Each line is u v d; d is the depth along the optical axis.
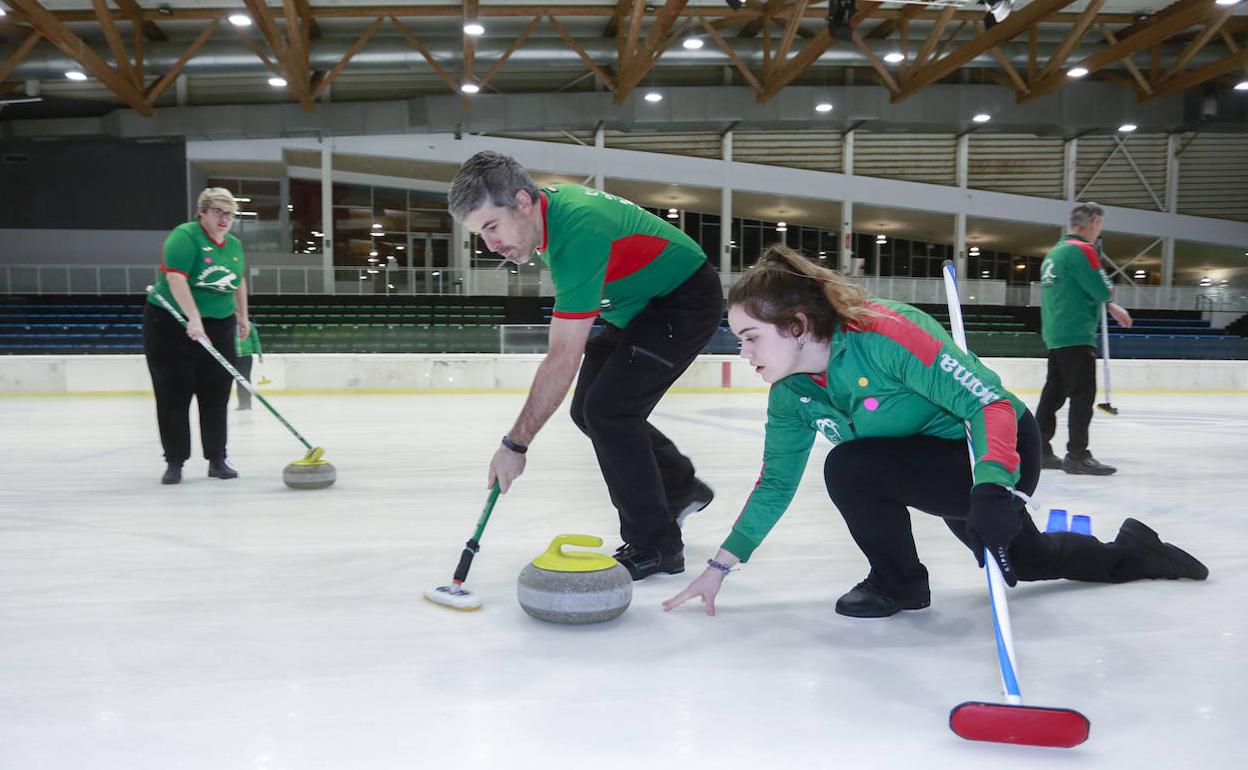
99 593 1.75
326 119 15.33
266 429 5.22
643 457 1.85
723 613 1.63
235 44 13.60
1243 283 17.48
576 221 1.55
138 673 1.30
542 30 14.16
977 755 1.04
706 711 1.16
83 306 14.11
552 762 1.01
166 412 3.15
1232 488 3.20
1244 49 14.01
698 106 15.67
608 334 1.97
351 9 12.81
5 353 12.52
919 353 1.25
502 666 1.33
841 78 16.31
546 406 1.58
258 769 0.99
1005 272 21.55
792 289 1.26
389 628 1.52
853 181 17.33
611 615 1.53
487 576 1.91
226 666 1.33
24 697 1.20
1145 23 14.11
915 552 1.61
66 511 2.65
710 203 18.16
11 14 12.03
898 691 1.24
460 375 8.59
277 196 16.89
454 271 14.60
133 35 13.62
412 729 1.10
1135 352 11.95
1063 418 6.30
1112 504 2.86
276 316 14.09
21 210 15.53
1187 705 1.20
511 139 16.36
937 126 16.42
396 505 2.80
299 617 1.59
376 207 17.89
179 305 2.99
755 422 5.85
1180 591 1.77
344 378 8.38
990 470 1.16
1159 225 17.98
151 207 15.70
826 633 1.51
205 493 2.99
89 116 15.45
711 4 13.73
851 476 1.50
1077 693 1.24
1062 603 1.69
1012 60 15.41
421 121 15.40
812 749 1.05
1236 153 18.05
